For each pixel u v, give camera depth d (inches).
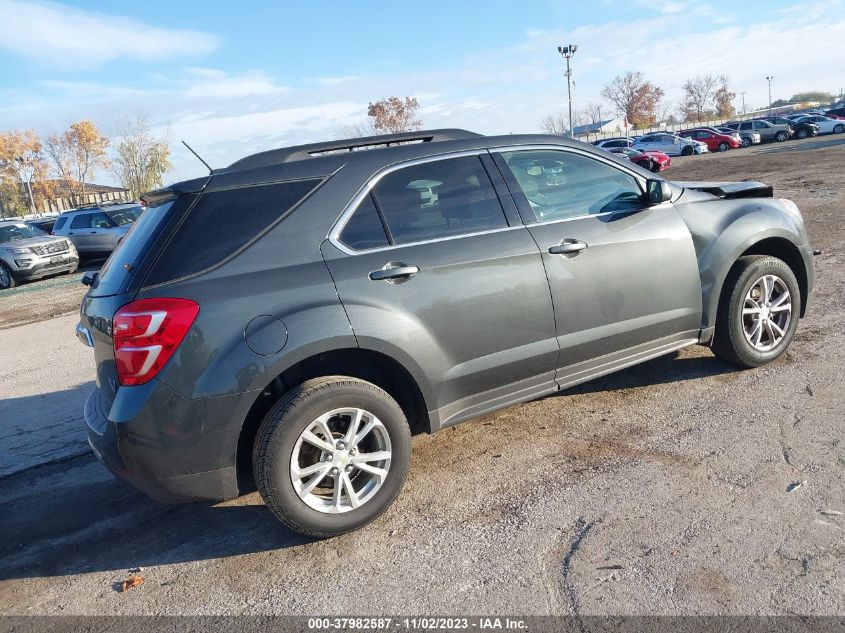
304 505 130.4
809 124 1788.9
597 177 169.3
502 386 153.4
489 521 134.4
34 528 157.5
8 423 232.5
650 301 169.0
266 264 130.9
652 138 1797.5
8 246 668.1
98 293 135.9
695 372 194.5
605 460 152.0
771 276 186.1
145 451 123.7
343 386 130.8
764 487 132.7
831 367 185.2
